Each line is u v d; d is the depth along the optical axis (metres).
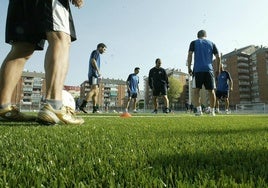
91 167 1.12
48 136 2.22
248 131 2.73
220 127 3.30
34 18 3.31
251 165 1.12
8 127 2.93
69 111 3.85
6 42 3.49
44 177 0.98
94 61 12.42
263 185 0.84
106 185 0.90
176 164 1.15
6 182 0.91
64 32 3.35
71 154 1.40
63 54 3.34
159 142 1.85
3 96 3.51
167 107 14.31
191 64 10.27
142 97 134.38
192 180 0.90
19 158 1.32
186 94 128.38
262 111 41.78
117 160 1.25
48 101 3.27
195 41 10.03
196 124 3.97
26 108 56.97
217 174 0.98
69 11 3.53
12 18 3.37
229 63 106.50
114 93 138.88
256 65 100.88
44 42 3.74
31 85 118.25
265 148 1.57
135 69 17.33
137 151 1.49
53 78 3.28
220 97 15.70
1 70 3.48
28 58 3.59
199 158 1.27
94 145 1.74
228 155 1.34
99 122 4.41
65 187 0.89
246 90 102.94
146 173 1.00
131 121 4.93
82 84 130.50
